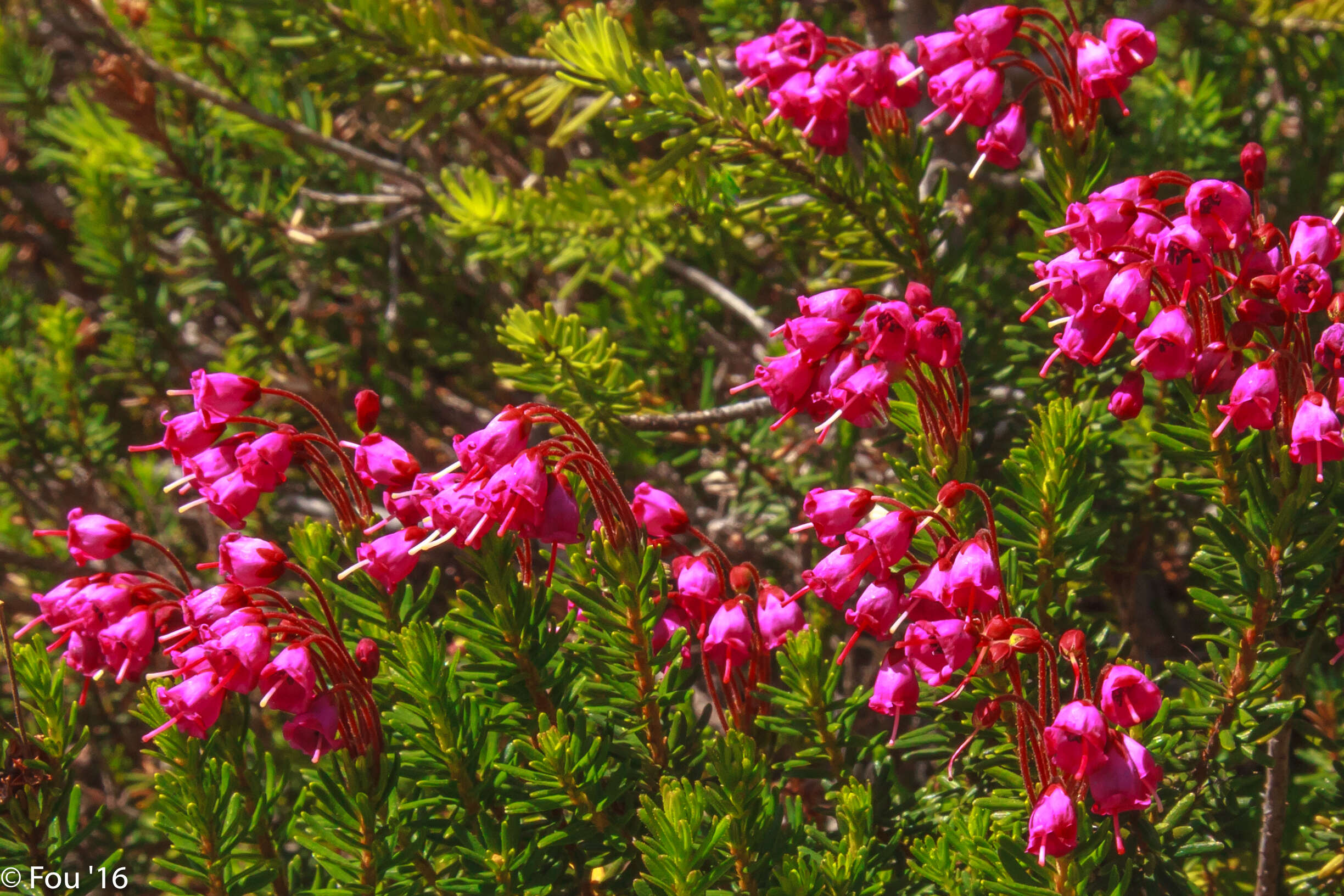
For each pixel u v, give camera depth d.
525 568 0.41
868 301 0.41
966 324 0.49
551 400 0.48
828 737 0.42
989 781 0.43
